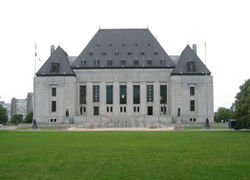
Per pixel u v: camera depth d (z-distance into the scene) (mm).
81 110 122688
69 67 120750
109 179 22141
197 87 117562
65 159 29938
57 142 45969
